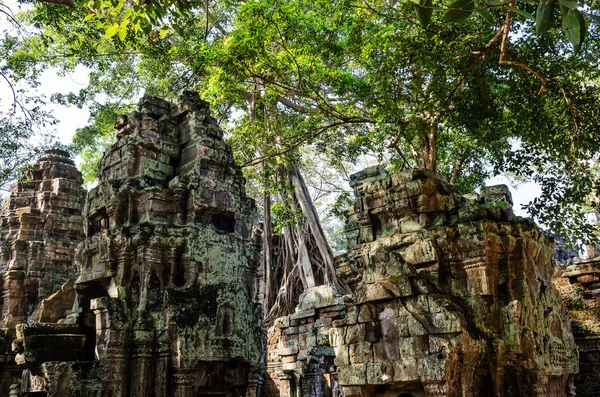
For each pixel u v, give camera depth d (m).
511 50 13.15
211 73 19.47
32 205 23.44
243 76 17.09
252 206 14.48
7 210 23.44
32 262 21.59
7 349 15.14
